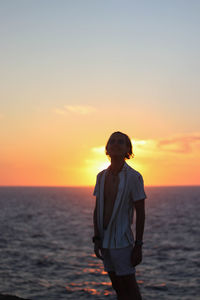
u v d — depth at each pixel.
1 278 15.88
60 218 54.47
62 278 16.16
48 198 148.12
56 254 22.66
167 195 187.88
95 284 15.04
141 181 3.09
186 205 93.19
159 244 27.48
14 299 4.89
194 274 16.94
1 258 20.80
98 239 3.26
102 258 3.29
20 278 15.98
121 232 3.07
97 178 3.28
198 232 35.78
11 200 125.50
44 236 32.53
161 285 14.92
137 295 3.15
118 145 3.10
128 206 3.10
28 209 76.81
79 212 68.81
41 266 18.77
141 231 3.06
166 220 50.47
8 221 48.19
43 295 13.36
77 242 28.69
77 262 20.03
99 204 3.19
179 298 13.09
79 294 13.51
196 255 22.28
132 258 3.06
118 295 3.24
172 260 20.67
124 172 3.10
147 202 111.12
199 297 13.18
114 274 3.20
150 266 18.97
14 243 27.48
